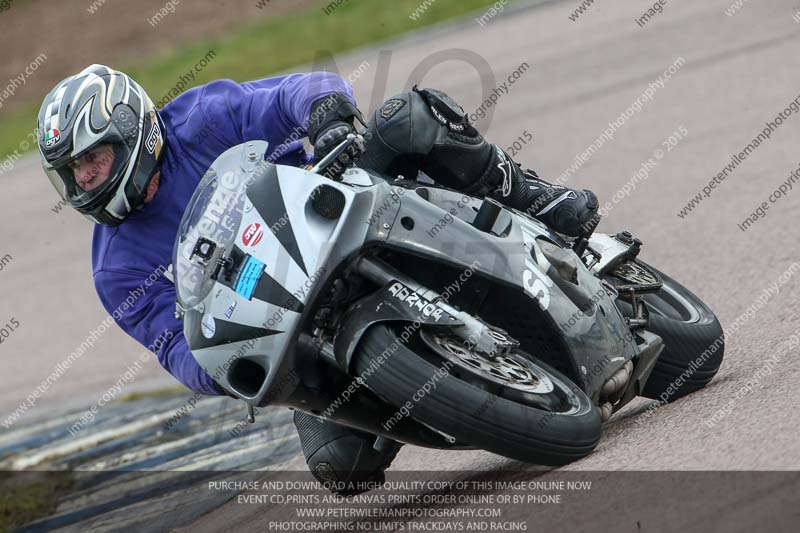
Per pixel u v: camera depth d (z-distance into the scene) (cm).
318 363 1429
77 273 4244
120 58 8856
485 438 1327
